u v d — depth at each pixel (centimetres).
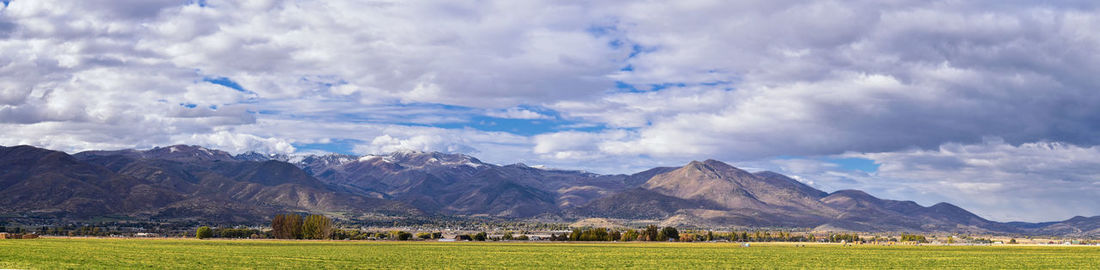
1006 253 18825
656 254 16462
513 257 14475
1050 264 13612
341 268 10412
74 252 13950
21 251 13850
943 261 14488
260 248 17325
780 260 14100
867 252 18975
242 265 10794
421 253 15762
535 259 13788
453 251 17212
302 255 13975
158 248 16725
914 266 12712
